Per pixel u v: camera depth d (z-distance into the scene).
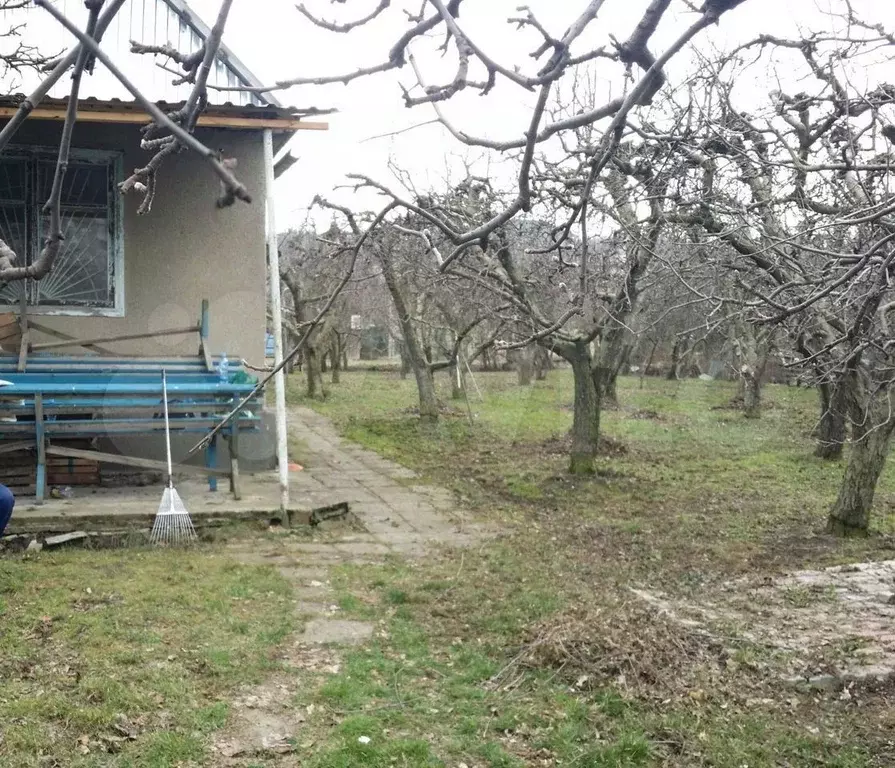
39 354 8.62
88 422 7.82
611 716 4.45
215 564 6.78
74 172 9.20
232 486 8.55
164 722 4.09
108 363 8.66
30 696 4.19
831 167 3.90
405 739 4.07
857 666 5.05
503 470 12.64
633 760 4.03
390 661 5.04
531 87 1.59
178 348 9.79
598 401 12.27
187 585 6.16
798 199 5.79
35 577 6.13
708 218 6.74
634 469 13.03
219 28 1.44
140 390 7.92
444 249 9.13
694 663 5.07
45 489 8.09
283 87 1.75
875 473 9.11
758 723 4.41
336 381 28.41
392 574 6.86
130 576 6.29
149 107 1.18
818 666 5.04
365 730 4.13
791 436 17.14
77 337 9.32
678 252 7.82
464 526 8.93
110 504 7.86
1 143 1.46
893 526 9.64
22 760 3.63
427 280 11.85
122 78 1.18
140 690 4.35
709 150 5.63
